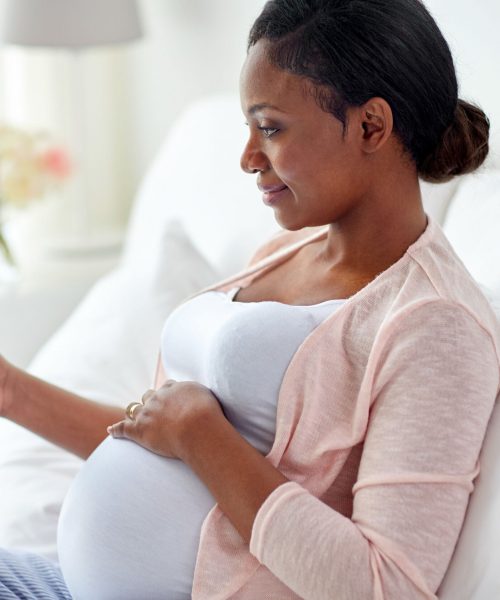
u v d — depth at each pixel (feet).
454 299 4.04
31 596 4.68
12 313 10.76
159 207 9.36
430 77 4.23
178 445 4.30
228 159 8.76
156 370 5.46
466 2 6.82
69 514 4.65
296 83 4.19
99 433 5.59
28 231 12.41
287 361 4.30
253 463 4.14
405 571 3.79
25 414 5.56
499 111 6.58
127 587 4.42
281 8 4.31
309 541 3.90
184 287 7.27
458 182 6.44
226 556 4.22
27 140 10.62
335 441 4.17
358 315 4.22
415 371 3.93
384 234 4.42
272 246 5.42
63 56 12.05
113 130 13.02
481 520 4.05
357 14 4.14
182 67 11.55
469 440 3.92
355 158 4.26
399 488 3.84
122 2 11.12
